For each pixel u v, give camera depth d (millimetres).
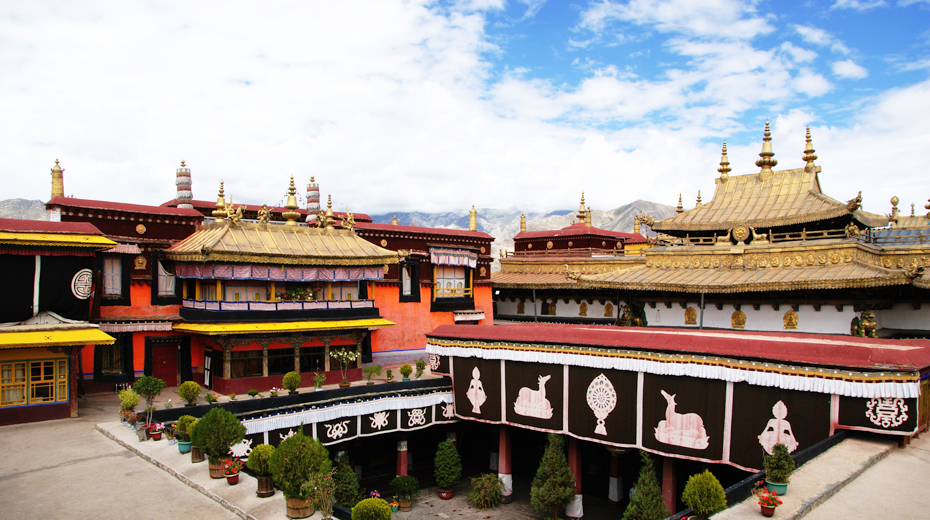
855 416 17703
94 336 23672
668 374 21922
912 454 16578
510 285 44938
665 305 34750
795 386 18734
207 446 16547
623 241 54719
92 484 16453
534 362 26234
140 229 29719
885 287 26688
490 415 28000
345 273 31781
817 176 36594
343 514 14258
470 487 30141
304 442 14281
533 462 34000
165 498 15516
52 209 27578
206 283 29516
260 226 30859
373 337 36500
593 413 24297
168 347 30266
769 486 13234
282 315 29406
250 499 15102
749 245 32781
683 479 27234
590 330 25828
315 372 30641
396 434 31109
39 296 23719
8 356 22156
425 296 39344
